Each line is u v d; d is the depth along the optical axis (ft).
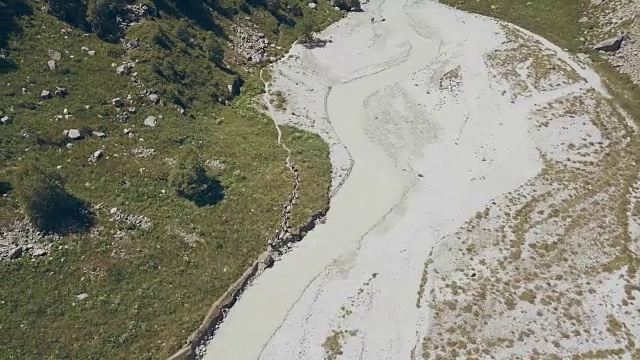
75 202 173.88
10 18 208.44
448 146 225.56
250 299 168.86
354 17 321.11
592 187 200.03
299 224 189.88
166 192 188.55
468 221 190.70
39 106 192.95
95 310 153.69
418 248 182.39
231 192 195.83
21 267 156.46
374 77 270.05
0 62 197.06
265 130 228.84
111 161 189.26
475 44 285.84
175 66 233.55
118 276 162.30
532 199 196.75
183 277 167.63
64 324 149.18
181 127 213.25
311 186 204.74
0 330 143.74
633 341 152.15
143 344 149.89
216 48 251.60
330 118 243.40
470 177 209.77
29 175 169.68
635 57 259.39
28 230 163.22
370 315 162.09
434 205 199.41
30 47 206.39
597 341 151.94
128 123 204.85
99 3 224.94
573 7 302.86
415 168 217.77
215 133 219.00
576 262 173.58
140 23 240.73
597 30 282.56
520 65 264.52
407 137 232.12
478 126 232.94
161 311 158.10
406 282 171.01
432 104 247.91
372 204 201.98
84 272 160.25
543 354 148.87
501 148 220.84
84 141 190.70
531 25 302.86
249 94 248.32
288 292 170.81
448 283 169.17
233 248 178.70
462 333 154.81
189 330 155.02
